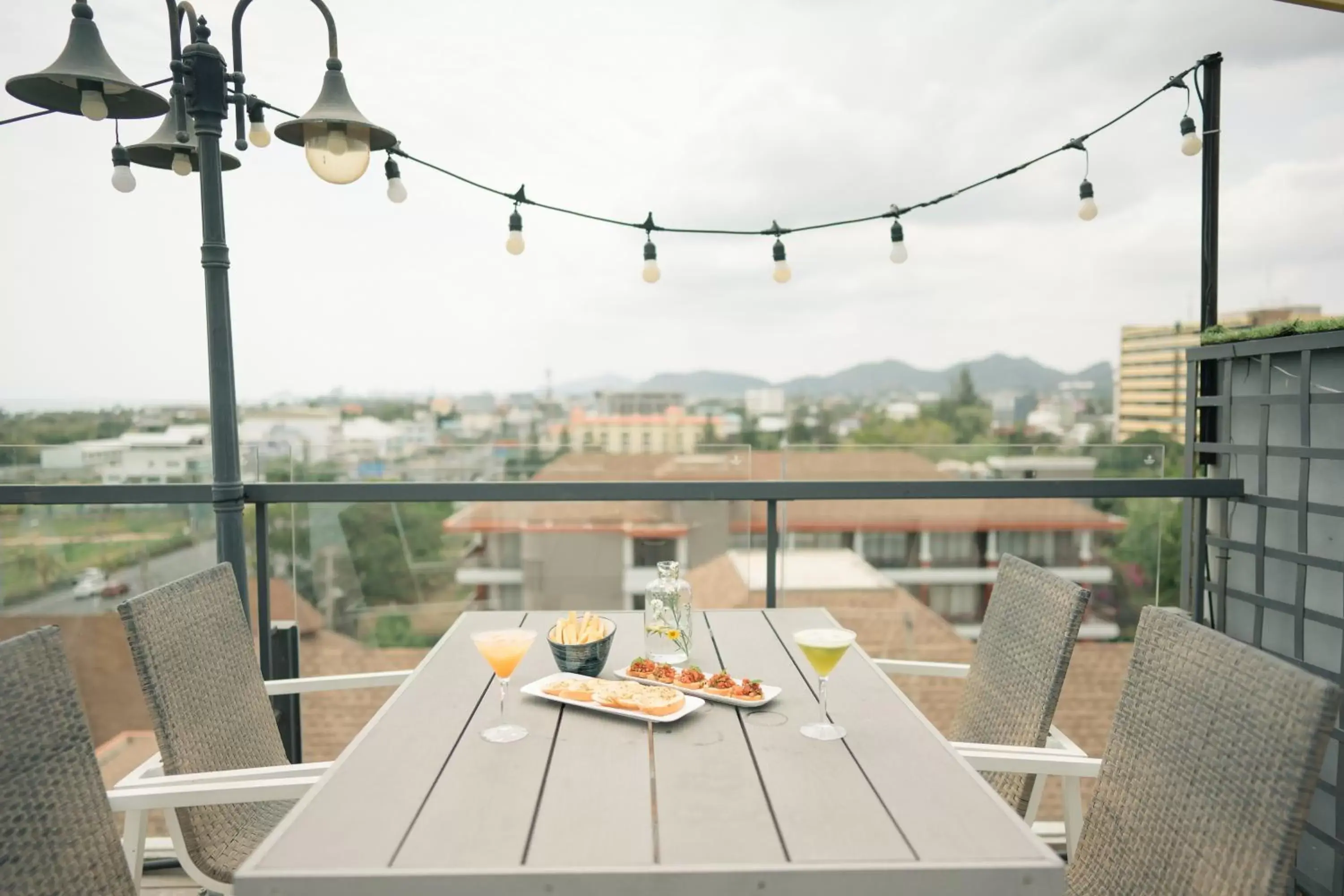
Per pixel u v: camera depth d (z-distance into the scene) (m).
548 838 0.99
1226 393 2.73
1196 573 2.74
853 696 1.51
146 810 1.43
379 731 1.33
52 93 2.01
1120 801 1.34
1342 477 2.27
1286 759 1.07
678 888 0.91
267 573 2.53
